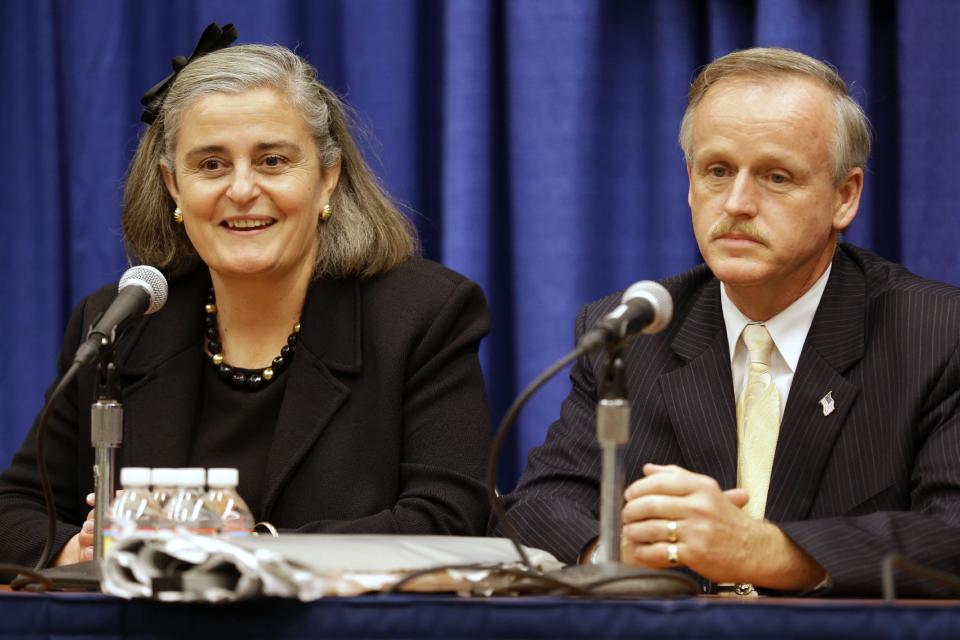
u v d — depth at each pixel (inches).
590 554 334.3
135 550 231.9
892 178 533.6
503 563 254.4
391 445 391.5
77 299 566.9
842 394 355.3
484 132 537.3
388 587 236.4
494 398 549.0
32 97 578.2
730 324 378.3
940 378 347.6
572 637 219.5
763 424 366.6
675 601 218.7
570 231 529.0
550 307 528.1
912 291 366.9
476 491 385.4
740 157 351.3
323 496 386.3
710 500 286.5
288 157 393.4
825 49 520.4
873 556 291.9
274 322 410.0
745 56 361.4
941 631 213.3
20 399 572.4
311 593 222.2
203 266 425.7
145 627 228.5
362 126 473.1
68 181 578.2
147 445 396.5
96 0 567.2
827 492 350.3
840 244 397.4
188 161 391.2
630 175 542.3
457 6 537.0
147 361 407.2
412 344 402.6
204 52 411.5
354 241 412.8
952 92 510.6
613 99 543.2
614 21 544.1
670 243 536.4
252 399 401.1
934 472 335.3
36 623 230.1
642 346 388.5
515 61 535.2
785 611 215.8
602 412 257.6
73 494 413.7
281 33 557.0
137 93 574.2
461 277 424.5
